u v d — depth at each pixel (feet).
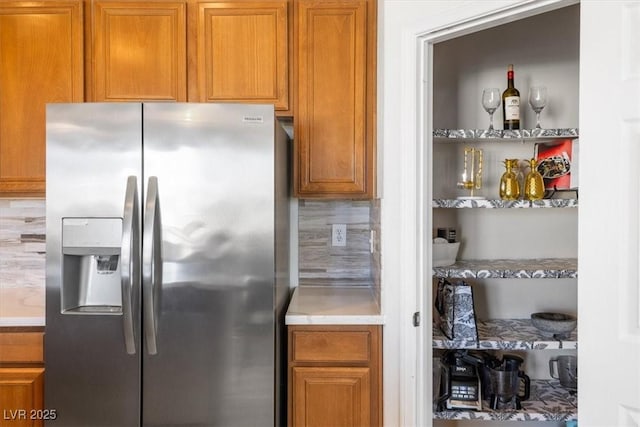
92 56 6.62
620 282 3.69
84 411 5.34
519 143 7.09
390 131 5.67
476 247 7.21
